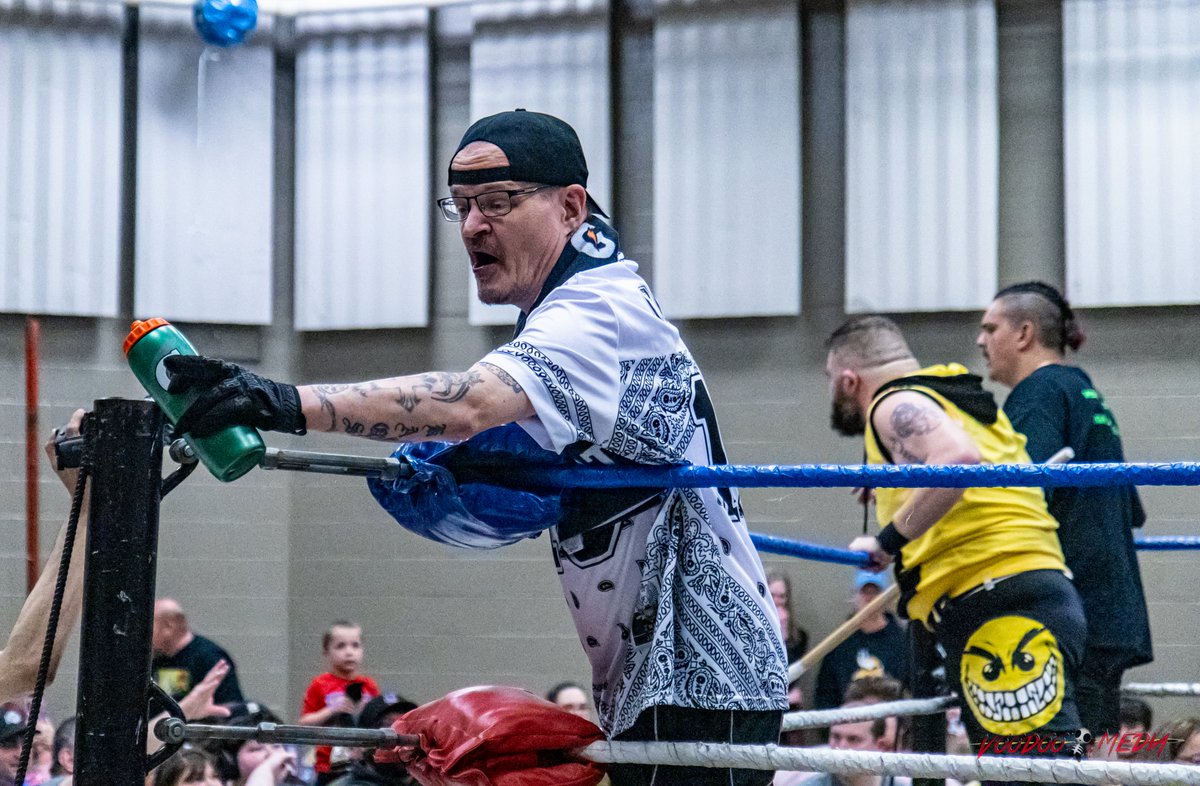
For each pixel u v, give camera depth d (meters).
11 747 4.33
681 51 7.91
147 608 1.74
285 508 8.34
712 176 7.81
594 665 2.14
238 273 8.27
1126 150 7.32
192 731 1.77
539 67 8.10
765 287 7.71
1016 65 7.56
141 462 1.74
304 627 8.23
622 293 2.02
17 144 8.02
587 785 2.10
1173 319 7.23
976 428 3.20
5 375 7.93
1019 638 2.98
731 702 2.00
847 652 6.07
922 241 7.50
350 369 8.31
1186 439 7.14
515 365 1.86
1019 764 1.85
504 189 2.03
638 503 2.04
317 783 4.90
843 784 4.09
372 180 8.31
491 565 8.05
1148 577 7.11
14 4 8.07
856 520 7.40
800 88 7.81
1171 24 7.30
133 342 1.73
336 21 8.41
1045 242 7.46
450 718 2.10
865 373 3.48
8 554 7.81
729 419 7.73
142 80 8.23
